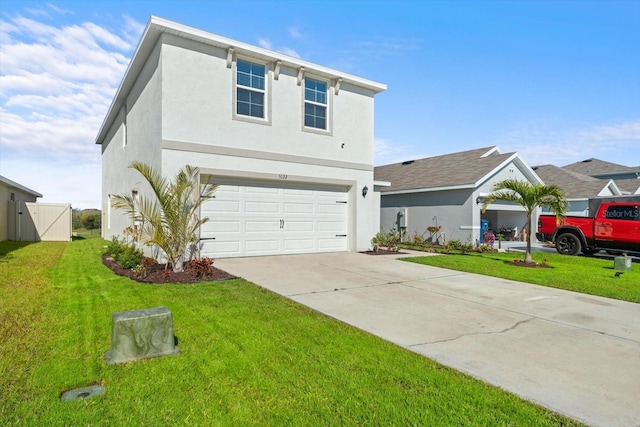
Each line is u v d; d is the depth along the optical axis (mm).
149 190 9914
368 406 2859
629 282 8391
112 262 9711
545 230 14625
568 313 5797
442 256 12500
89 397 2904
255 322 4867
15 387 3012
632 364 3854
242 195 10719
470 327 4980
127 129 13562
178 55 9547
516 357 3975
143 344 3662
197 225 8727
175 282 7234
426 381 3309
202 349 3908
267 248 11234
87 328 4438
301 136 11781
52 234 17453
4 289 6277
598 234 13000
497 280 8469
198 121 9812
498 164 16828
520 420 2725
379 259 11320
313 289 7004
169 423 2588
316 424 2613
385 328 4852
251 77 10891
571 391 3225
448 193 16891
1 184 15352
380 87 13445
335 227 12797
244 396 2975
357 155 13203
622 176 29016
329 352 3924
